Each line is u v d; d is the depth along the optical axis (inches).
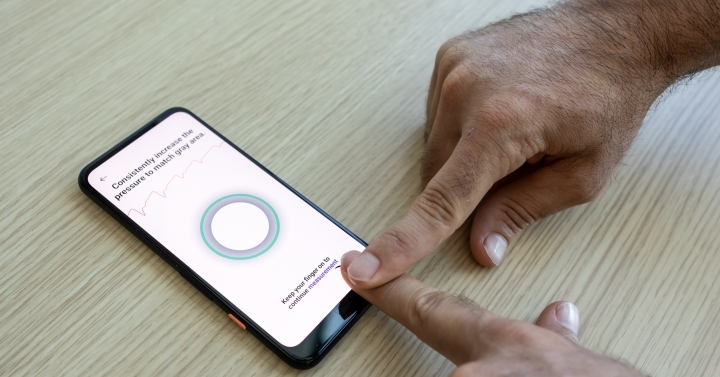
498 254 16.4
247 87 19.4
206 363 14.6
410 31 21.2
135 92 18.9
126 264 15.9
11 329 14.7
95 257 15.9
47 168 17.3
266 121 18.8
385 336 15.3
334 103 19.3
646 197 17.9
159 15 20.7
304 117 18.9
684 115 19.6
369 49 20.6
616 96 16.6
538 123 15.7
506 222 16.7
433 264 16.4
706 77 20.4
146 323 15.0
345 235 16.5
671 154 18.8
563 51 17.3
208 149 17.7
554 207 16.9
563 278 16.4
